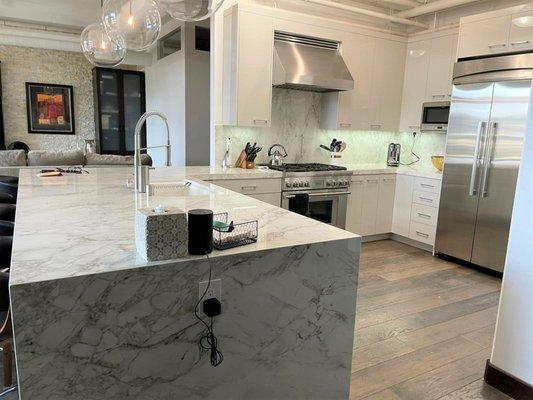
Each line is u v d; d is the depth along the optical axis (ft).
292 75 13.10
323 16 15.81
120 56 11.91
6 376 6.54
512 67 11.71
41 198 7.60
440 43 15.28
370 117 16.28
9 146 25.73
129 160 15.69
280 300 5.11
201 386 4.76
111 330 4.09
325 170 14.38
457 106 13.42
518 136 11.70
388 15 16.02
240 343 4.93
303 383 5.57
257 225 5.53
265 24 13.07
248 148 14.30
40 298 3.71
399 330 9.12
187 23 19.81
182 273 4.36
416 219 15.58
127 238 5.08
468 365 7.86
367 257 14.42
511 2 14.34
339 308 5.66
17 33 22.18
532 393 6.67
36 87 26.68
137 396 4.38
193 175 11.76
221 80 13.91
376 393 6.95
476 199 13.01
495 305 10.57
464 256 13.55
